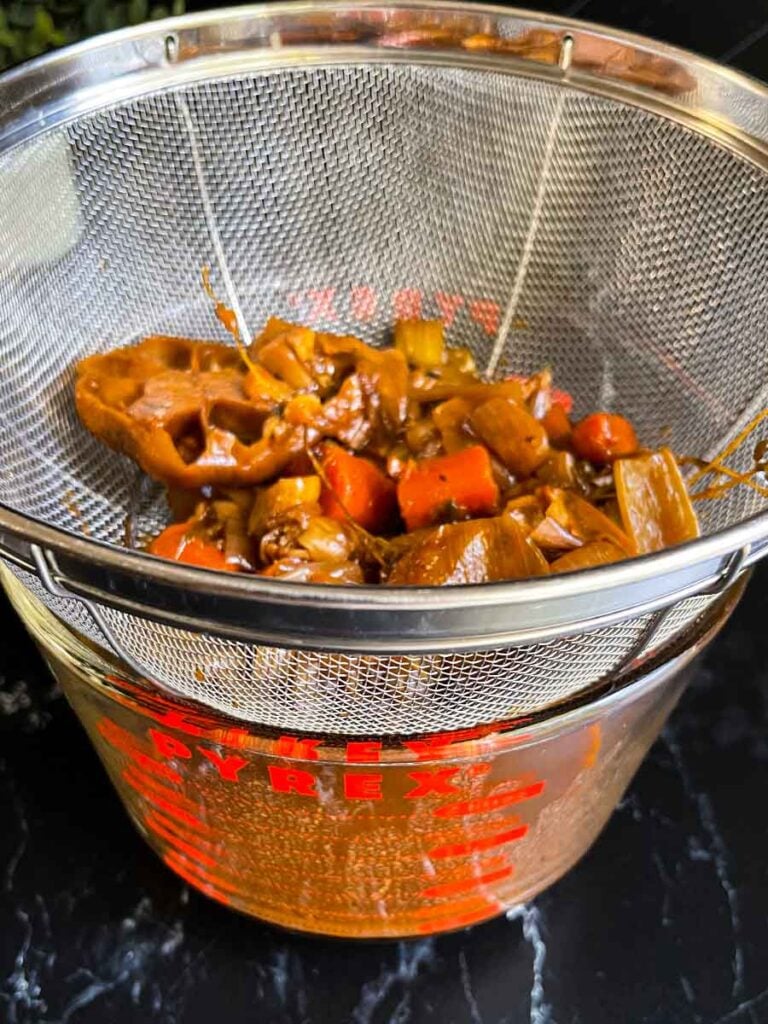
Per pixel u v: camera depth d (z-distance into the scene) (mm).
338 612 194
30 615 273
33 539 203
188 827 301
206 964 336
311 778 250
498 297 400
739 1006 326
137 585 204
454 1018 325
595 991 331
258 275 394
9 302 324
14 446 318
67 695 302
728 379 343
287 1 346
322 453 343
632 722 274
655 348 370
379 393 352
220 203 375
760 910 349
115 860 358
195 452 342
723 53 444
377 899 302
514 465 337
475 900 315
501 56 352
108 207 353
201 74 347
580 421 374
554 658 231
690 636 263
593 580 195
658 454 314
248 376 345
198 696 246
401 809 262
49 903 347
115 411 335
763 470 312
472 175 378
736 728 400
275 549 310
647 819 373
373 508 335
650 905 351
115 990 329
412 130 371
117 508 360
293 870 292
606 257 373
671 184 346
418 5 346
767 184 318
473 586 193
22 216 324
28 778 378
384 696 231
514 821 282
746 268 333
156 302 381
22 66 314
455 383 367
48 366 343
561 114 357
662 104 339
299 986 331
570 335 393
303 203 383
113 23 412
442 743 244
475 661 226
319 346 360
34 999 325
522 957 339
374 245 396
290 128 366
